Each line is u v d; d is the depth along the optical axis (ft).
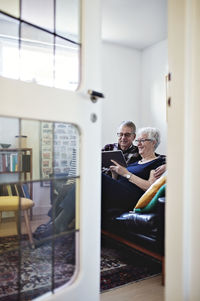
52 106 3.73
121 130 9.53
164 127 12.07
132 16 9.93
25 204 3.83
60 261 3.95
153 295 5.17
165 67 12.03
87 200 4.12
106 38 12.06
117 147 9.74
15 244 3.81
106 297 5.06
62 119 3.84
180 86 3.59
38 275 4.03
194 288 3.71
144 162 8.40
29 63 4.50
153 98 12.71
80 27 4.10
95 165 4.28
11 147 3.86
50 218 3.96
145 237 6.12
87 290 4.14
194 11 3.58
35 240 3.92
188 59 3.55
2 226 3.85
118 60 12.89
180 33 3.59
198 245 3.74
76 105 4.01
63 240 4.00
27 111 3.48
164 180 6.44
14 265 3.88
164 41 12.10
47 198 3.98
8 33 4.33
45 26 4.43
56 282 3.88
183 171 3.55
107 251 7.54
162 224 5.66
